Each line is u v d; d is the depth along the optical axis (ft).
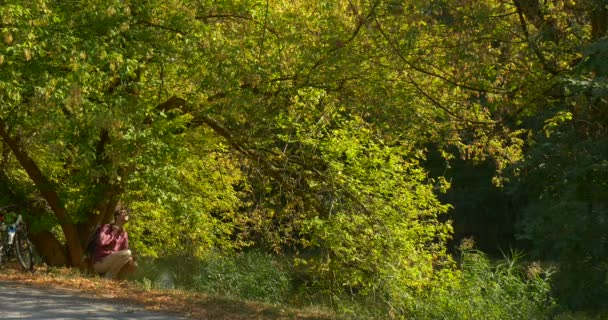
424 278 57.11
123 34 48.91
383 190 60.23
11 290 35.81
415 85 51.62
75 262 55.26
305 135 59.41
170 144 52.26
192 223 55.98
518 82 47.75
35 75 45.75
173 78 54.29
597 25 44.04
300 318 32.81
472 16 48.03
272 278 63.87
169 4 49.39
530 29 48.37
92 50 45.01
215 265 66.08
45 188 54.29
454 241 136.56
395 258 57.82
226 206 70.59
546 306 49.75
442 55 50.24
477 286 52.70
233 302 34.83
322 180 59.11
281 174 59.26
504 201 133.59
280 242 66.69
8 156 59.36
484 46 48.73
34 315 29.25
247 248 81.56
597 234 31.89
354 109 54.60
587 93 34.45
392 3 49.42
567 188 32.65
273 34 53.16
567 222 32.30
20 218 48.26
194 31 49.60
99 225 55.01
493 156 57.82
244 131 56.13
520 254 55.16
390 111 53.06
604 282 32.68
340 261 58.18
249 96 49.90
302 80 52.65
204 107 53.67
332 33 51.34
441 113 54.95
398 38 50.03
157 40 49.44
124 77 48.78
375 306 54.70
